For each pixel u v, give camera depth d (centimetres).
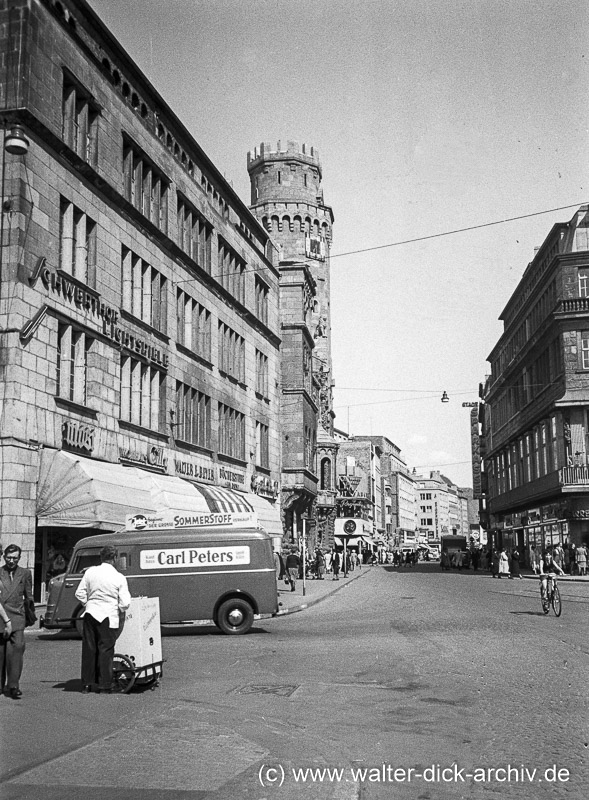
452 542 7612
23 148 2147
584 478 4828
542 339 5575
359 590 3788
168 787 679
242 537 1991
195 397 3709
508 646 1566
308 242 9738
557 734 854
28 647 1755
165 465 3284
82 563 1967
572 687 1124
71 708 997
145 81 3186
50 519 2319
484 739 837
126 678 1105
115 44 2900
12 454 2191
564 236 5434
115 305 2872
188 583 1966
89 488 2338
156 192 3369
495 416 8162
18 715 956
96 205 2755
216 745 815
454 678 1205
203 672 1302
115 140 2933
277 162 9844
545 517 5634
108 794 661
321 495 7450
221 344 4150
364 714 960
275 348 5212
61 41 2538
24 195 2303
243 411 4453
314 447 6372
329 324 9800
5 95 2300
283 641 1748
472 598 2962
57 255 2473
